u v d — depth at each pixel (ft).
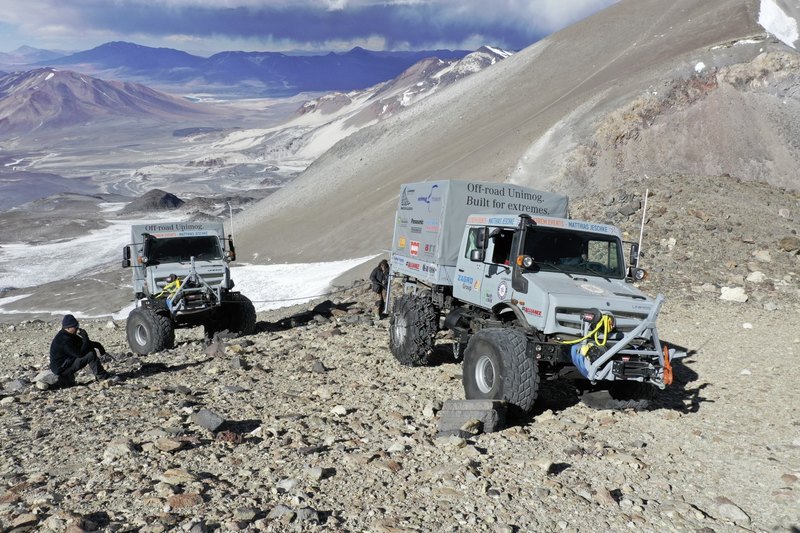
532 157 213.25
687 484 21.18
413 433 25.55
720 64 202.69
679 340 42.68
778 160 174.60
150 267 54.60
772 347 39.78
